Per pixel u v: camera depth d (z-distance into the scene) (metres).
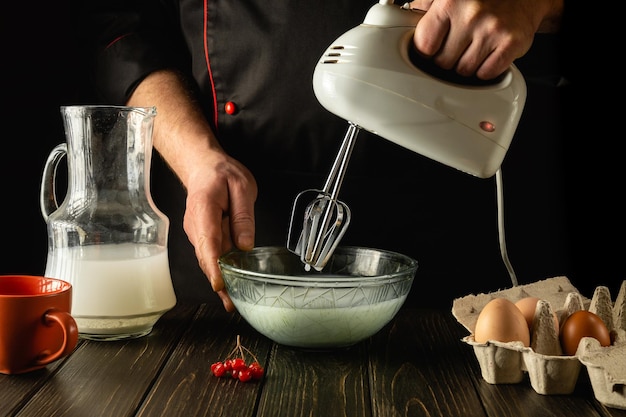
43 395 1.00
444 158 1.06
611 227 1.57
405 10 1.08
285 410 0.97
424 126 1.04
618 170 1.54
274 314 1.13
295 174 1.60
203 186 1.33
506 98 1.06
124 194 1.22
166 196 1.70
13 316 1.04
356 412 0.97
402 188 1.57
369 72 1.04
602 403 1.01
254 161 1.61
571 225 1.59
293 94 1.55
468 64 1.06
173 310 1.36
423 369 1.12
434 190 1.57
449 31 1.04
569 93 1.52
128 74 1.63
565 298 1.23
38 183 2.05
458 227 1.59
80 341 1.20
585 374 1.10
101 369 1.09
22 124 2.00
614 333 1.11
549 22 1.44
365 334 1.16
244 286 1.15
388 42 1.05
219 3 1.55
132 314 1.18
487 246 1.60
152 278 1.21
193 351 1.17
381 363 1.14
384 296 1.14
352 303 1.12
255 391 1.03
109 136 1.20
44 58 2.00
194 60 1.63
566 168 1.57
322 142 1.57
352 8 1.50
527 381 1.08
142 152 1.23
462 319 1.17
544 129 1.55
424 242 1.59
